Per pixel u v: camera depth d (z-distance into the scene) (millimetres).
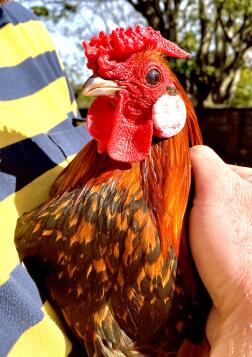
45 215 172
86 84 179
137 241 168
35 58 258
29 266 174
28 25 268
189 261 179
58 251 167
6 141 197
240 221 167
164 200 178
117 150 179
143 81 180
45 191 200
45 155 213
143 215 172
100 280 165
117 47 179
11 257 166
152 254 168
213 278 163
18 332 154
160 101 182
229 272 158
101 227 167
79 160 188
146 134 181
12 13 259
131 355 170
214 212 169
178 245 176
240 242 162
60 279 167
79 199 173
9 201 181
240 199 174
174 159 184
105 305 166
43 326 162
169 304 171
